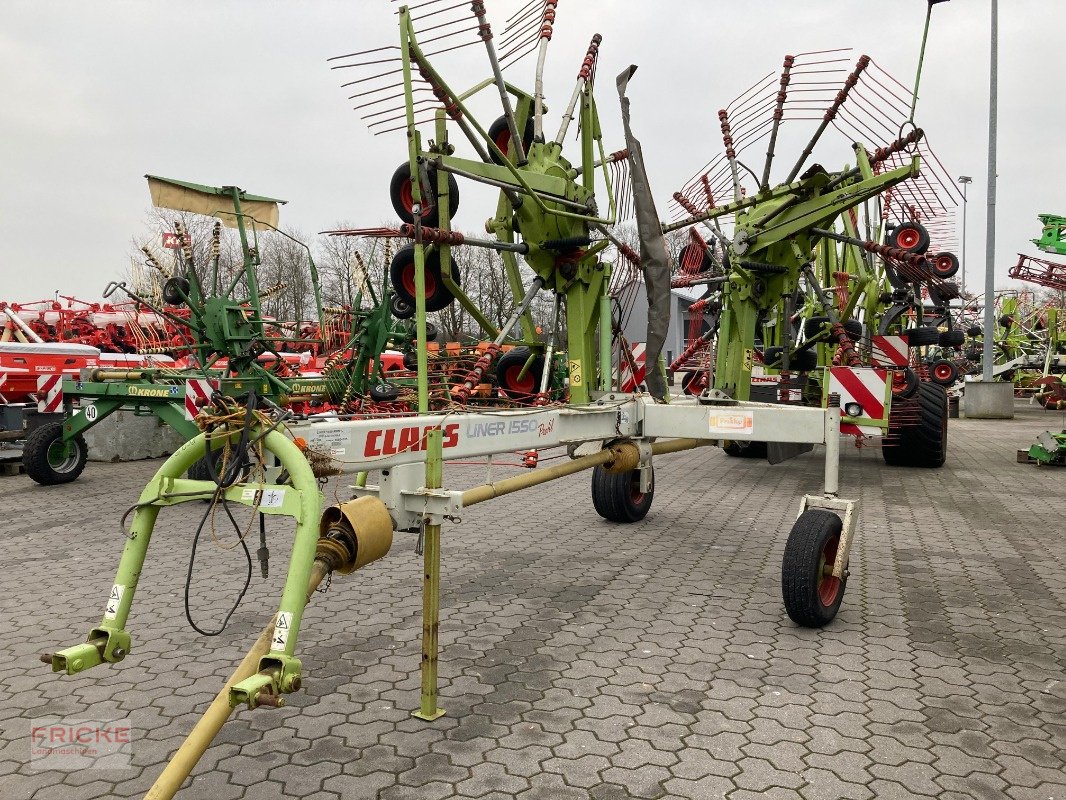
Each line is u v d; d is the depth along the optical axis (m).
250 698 2.08
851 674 3.76
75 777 2.84
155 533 6.65
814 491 8.82
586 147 5.65
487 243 4.88
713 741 3.10
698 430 5.12
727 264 8.80
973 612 4.69
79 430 8.95
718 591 5.08
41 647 4.06
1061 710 3.38
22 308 18.28
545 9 5.41
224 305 8.64
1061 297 34.75
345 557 2.80
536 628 4.39
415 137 3.19
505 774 2.85
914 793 2.73
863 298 11.02
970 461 11.37
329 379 9.72
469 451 3.67
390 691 3.56
